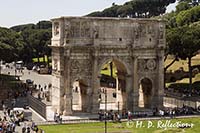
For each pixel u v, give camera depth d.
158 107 97.25
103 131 75.31
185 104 103.00
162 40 96.62
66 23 88.00
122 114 90.19
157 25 96.50
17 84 141.00
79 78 90.88
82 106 95.00
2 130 70.94
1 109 97.44
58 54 90.31
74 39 89.06
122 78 97.94
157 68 97.44
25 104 103.88
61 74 89.62
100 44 91.06
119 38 92.88
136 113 91.88
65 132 74.44
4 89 128.62
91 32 90.69
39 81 160.12
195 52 118.31
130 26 93.75
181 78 135.00
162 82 97.62
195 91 118.62
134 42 93.81
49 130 76.12
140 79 96.00
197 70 135.00
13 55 152.38
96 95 91.62
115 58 92.75
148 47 95.38
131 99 94.94
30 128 77.50
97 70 91.31
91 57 91.44
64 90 90.06
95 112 91.50
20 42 191.50
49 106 101.38
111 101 110.94
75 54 89.75
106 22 91.44
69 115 89.94
